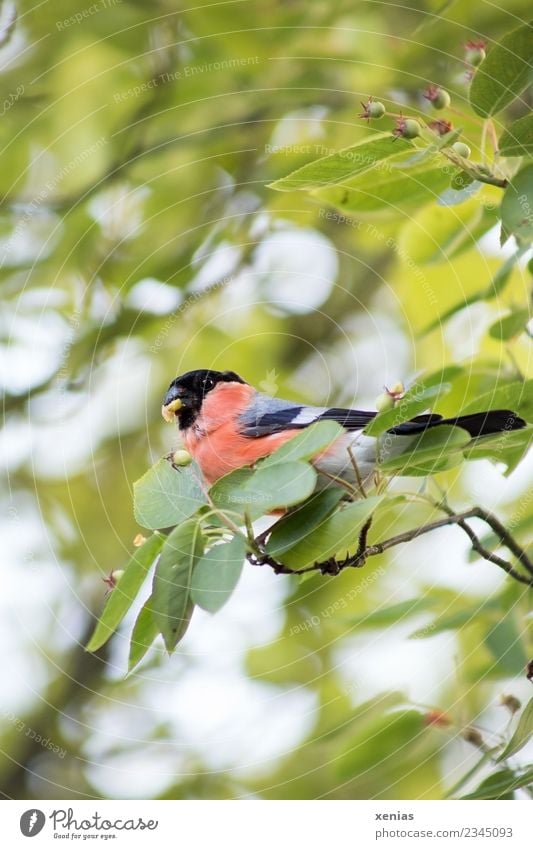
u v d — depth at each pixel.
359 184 7.29
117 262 12.02
